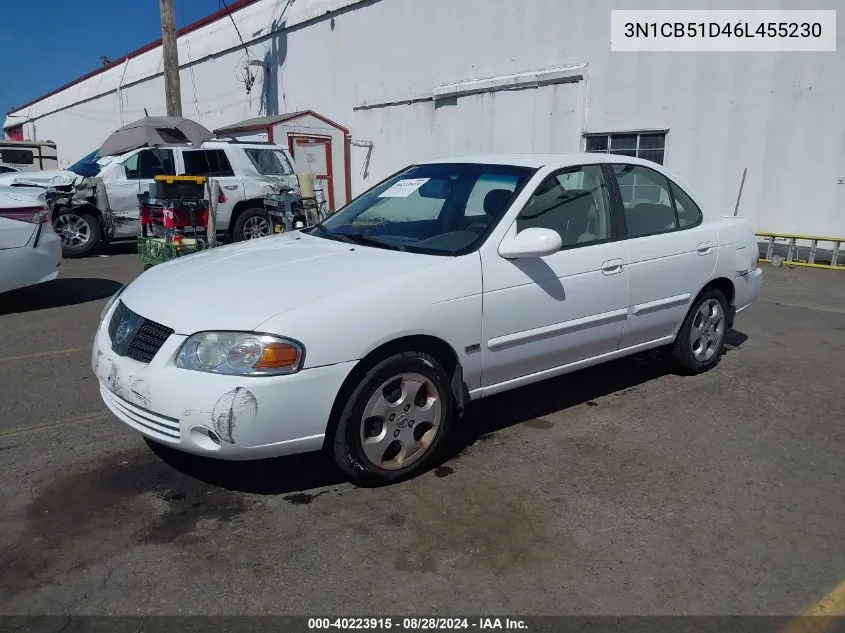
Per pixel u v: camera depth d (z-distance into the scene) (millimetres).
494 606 2654
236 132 17250
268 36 19859
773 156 10133
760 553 3006
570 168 4348
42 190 11047
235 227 11484
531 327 3936
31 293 8383
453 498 3438
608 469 3746
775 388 5004
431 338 3531
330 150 17203
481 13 13508
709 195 10828
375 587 2756
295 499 3424
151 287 3656
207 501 3400
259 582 2783
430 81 14922
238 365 3057
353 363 3234
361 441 3377
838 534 3156
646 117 11250
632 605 2666
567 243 4191
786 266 9930
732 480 3639
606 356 4520
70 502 3381
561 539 3090
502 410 4570
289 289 3344
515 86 12992
